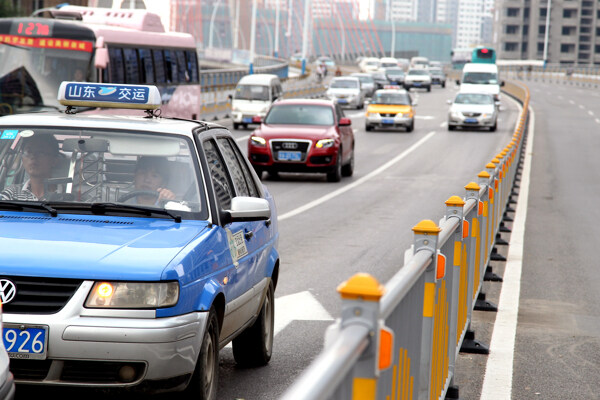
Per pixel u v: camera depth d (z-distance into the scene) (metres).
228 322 15.67
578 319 24.41
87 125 17.02
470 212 20.70
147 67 63.69
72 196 16.17
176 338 13.45
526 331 22.84
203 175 16.31
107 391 13.40
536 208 51.72
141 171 16.38
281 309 24.02
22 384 13.29
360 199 53.22
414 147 94.12
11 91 55.12
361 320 7.46
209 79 121.62
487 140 104.19
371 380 7.52
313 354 19.59
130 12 64.44
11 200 16.03
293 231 39.84
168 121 17.64
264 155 61.84
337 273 29.61
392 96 115.56
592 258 35.09
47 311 13.30
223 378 17.50
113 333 13.14
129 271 13.48
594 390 17.86
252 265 17.14
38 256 13.63
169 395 14.35
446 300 15.70
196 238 14.87
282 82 198.62
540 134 117.75
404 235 39.12
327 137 61.81
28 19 55.75
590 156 91.56
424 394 12.80
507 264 33.09
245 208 16.20
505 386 17.86
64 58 55.41
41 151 16.62
